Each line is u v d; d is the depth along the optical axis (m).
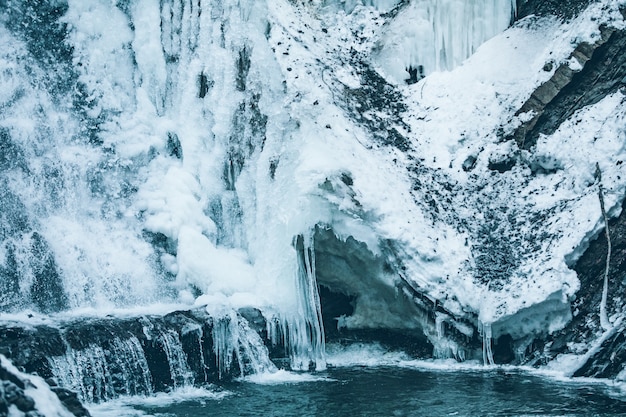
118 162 18.11
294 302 17.47
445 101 21.80
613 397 13.79
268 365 16.20
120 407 12.47
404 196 18.95
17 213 15.91
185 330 14.56
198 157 19.25
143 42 19.47
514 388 14.67
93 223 17.09
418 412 12.83
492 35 22.55
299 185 18.08
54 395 9.84
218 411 12.70
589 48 19.95
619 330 15.73
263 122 19.47
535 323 16.98
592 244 17.14
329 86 20.69
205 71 19.83
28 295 15.21
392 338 18.83
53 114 17.61
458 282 17.69
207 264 17.55
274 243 18.00
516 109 20.62
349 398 13.86
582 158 18.59
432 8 22.77
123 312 15.04
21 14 17.98
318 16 23.95
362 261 18.16
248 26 20.31
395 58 22.83
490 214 19.30
